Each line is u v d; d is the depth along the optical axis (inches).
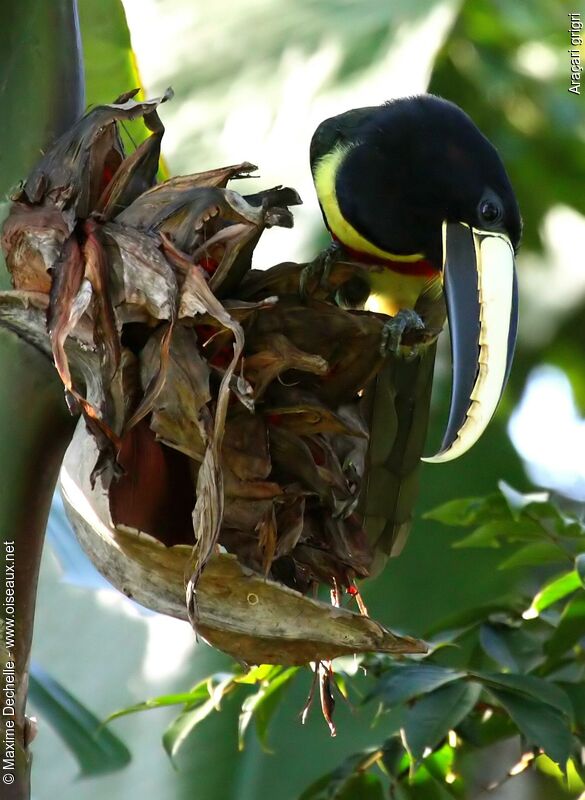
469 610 204.4
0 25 139.3
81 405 129.0
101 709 242.7
